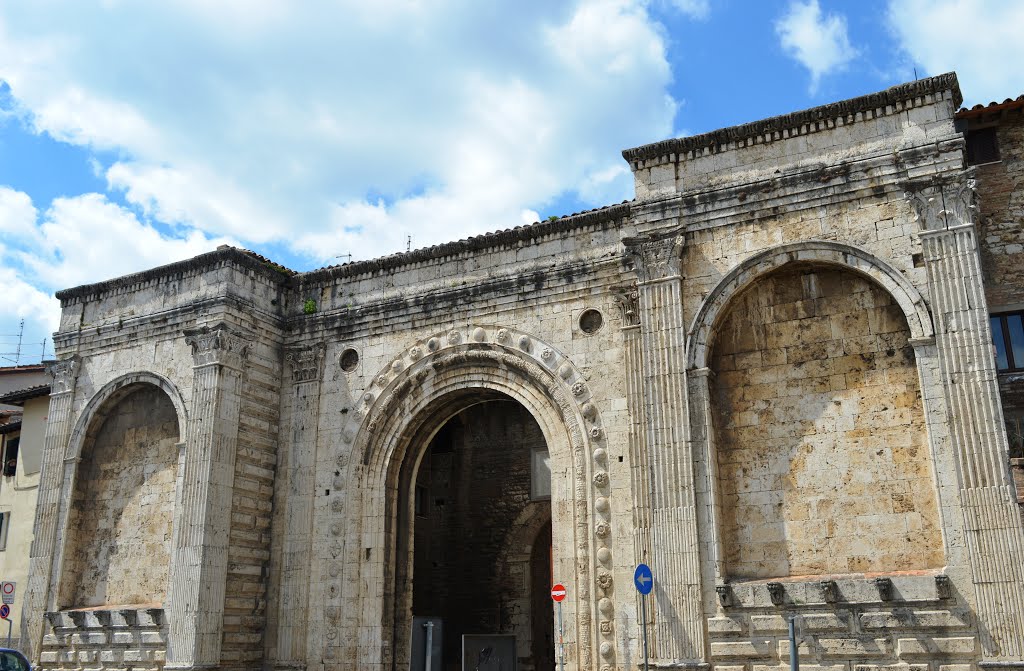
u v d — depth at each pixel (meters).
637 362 24.19
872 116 22.31
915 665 19.00
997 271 23.12
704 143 23.95
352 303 29.67
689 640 20.86
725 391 22.88
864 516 20.78
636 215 24.19
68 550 29.44
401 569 27.72
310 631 26.86
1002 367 22.70
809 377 22.12
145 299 30.67
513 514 34.22
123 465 29.92
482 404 35.97
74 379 31.30
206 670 25.38
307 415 29.12
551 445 25.56
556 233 26.83
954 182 20.88
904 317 21.41
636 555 22.56
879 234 21.52
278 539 28.19
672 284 23.28
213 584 26.14
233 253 28.88
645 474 23.05
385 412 28.02
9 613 31.89
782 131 23.23
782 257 22.38
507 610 33.31
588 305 25.80
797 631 20.11
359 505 27.53
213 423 27.17
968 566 18.94
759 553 21.55
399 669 26.88
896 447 20.86
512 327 26.72
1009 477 18.86
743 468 22.22
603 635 23.08
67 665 27.77
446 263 28.44
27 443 36.62
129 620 26.84
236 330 28.55
